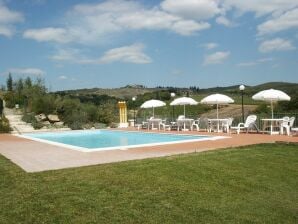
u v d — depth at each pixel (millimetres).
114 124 29359
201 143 13125
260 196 6551
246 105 38938
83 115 29312
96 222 5156
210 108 38906
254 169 8320
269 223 5379
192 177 7480
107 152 11102
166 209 5703
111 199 6059
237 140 13852
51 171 7926
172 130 22484
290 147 11297
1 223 5082
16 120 30516
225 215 5574
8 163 9242
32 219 5230
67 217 5312
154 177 7387
